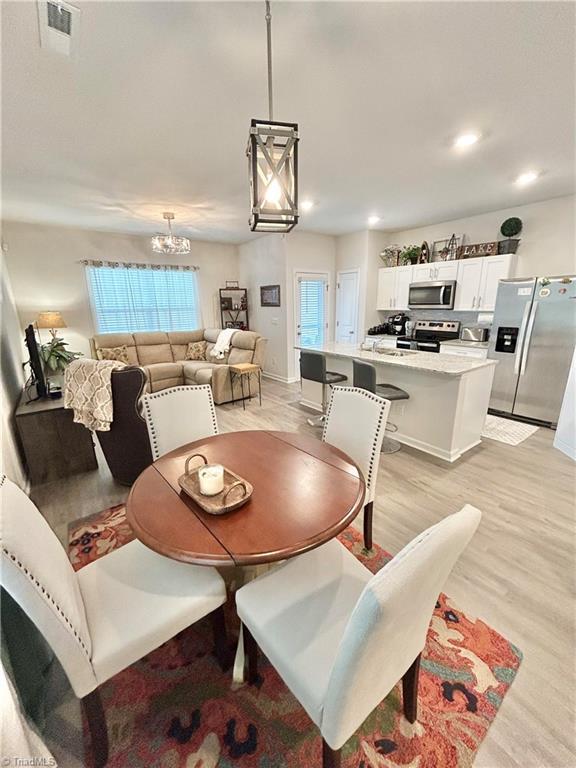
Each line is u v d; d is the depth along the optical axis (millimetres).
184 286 6375
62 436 2754
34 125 2082
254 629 1022
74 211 4074
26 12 1248
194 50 1477
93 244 5320
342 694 722
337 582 1140
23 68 1562
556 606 1543
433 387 3031
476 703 1166
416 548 689
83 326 5406
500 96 1877
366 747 1051
